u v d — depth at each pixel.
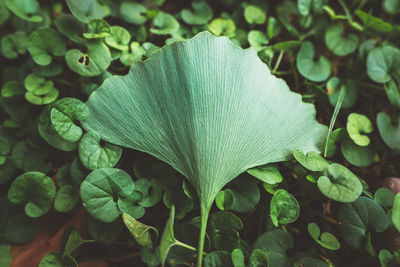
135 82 0.14
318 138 0.16
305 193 0.16
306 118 0.16
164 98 0.14
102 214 0.14
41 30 0.16
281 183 0.15
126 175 0.14
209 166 0.14
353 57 0.19
